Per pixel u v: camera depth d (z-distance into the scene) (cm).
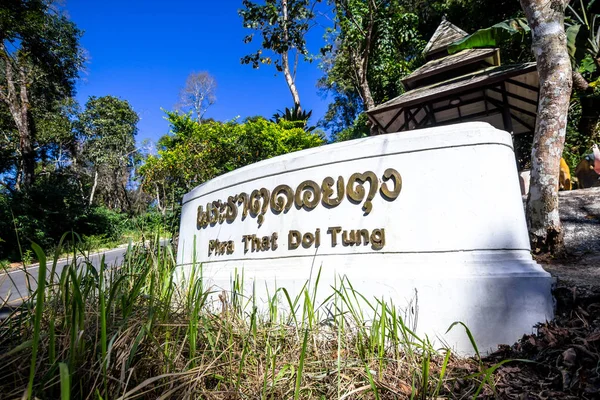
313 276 326
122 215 2378
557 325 248
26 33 1931
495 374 223
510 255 278
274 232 367
